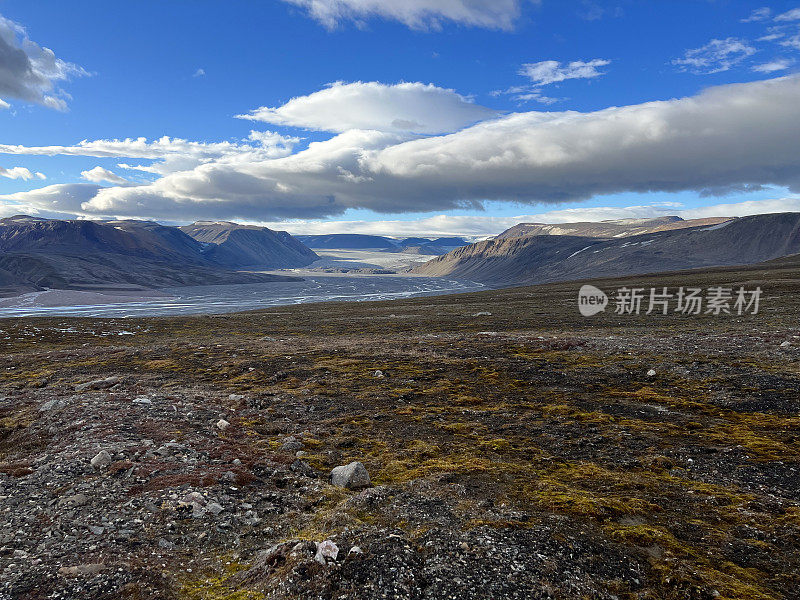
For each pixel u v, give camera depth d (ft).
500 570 28.78
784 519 37.42
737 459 51.31
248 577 28.58
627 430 62.59
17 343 197.88
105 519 35.29
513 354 121.80
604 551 31.99
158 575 28.58
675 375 91.50
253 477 45.21
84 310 652.89
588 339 138.41
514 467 49.60
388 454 55.21
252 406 77.87
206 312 599.98
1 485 41.68
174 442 54.29
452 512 37.70
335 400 82.43
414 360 117.91
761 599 26.86
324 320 301.02
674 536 35.09
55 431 60.34
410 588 26.68
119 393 82.99
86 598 25.58
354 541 31.78
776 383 80.59
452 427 65.46
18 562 28.94
